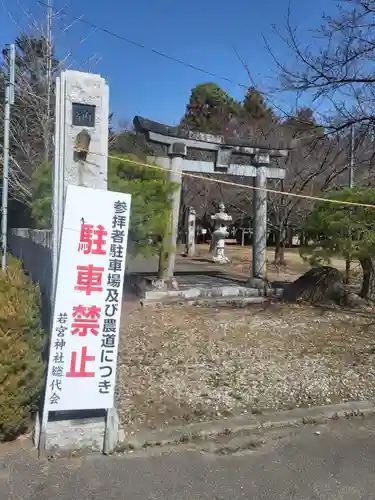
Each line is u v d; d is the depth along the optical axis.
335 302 9.14
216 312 8.45
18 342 3.51
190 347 6.24
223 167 9.99
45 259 4.88
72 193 3.42
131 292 10.06
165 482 3.17
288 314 8.31
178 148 9.41
